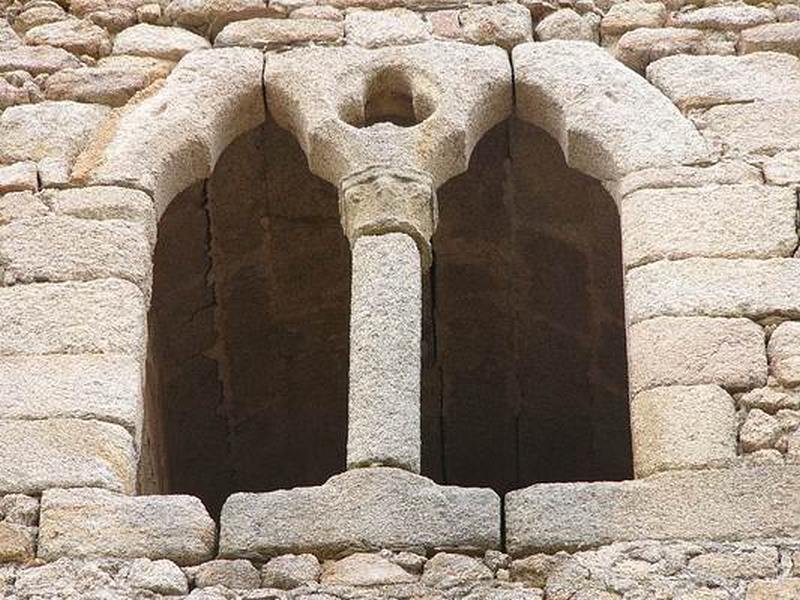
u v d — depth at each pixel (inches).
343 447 1492.4
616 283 1401.3
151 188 1229.7
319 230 1386.6
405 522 1080.2
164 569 1071.0
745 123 1249.4
